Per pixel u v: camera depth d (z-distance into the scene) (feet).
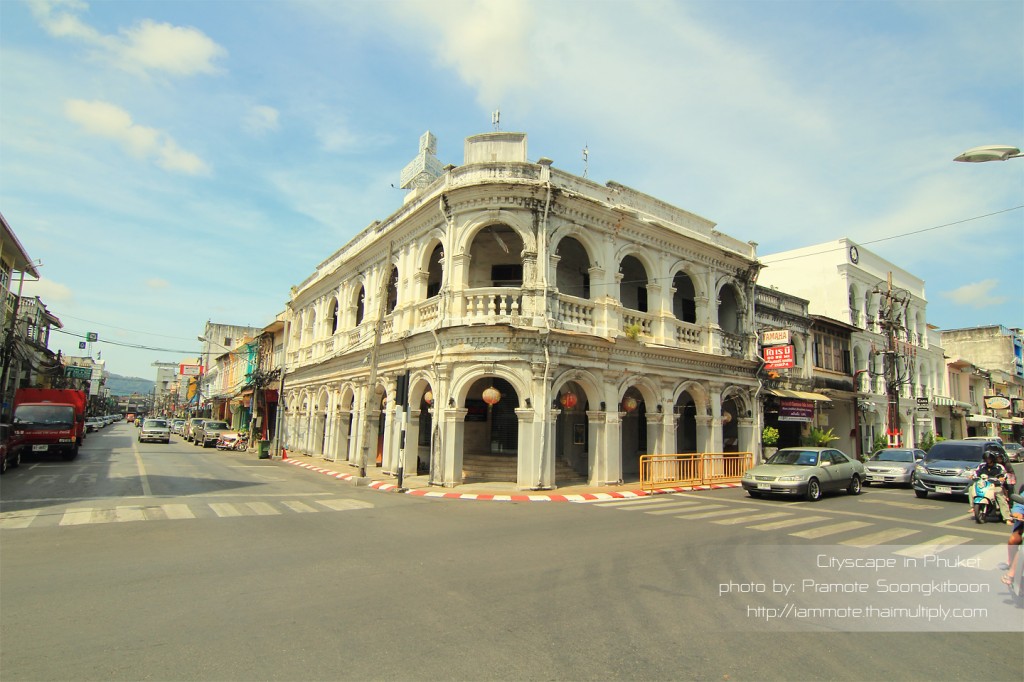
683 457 63.26
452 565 25.45
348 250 94.32
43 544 28.22
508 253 69.97
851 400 102.94
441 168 91.15
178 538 30.04
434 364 59.98
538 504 48.14
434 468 57.98
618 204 67.72
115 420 356.38
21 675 14.02
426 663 15.07
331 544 29.43
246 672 14.37
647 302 71.51
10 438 65.82
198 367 268.41
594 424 62.08
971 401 151.84
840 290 107.55
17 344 110.32
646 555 28.04
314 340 104.73
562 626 17.99
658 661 15.47
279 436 108.58
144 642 16.22
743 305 82.28
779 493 51.31
